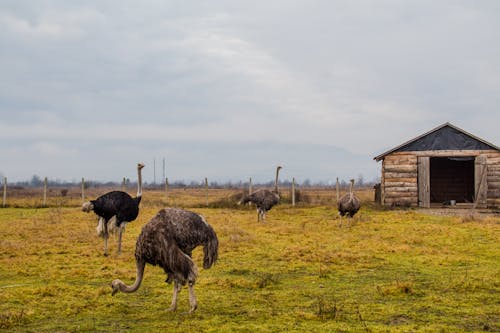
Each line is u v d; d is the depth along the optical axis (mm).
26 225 22297
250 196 24203
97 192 70312
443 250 15930
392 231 20078
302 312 8961
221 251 15828
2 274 12664
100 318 8852
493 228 20406
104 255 15133
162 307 9547
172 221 8758
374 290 10875
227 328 8070
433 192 41594
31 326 8398
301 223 23094
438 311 9180
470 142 32625
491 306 9492
